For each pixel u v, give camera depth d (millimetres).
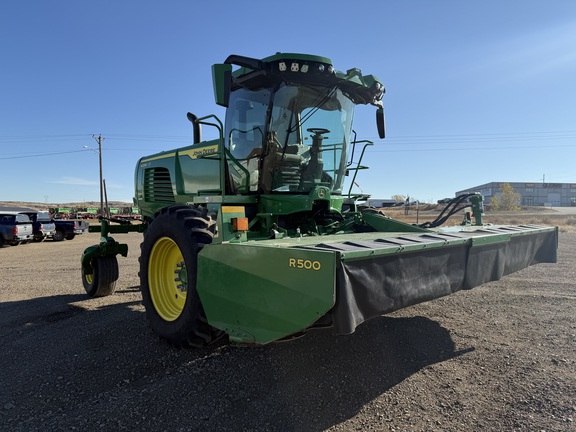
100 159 38125
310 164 5023
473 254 3898
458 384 3285
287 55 4340
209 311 3535
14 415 2979
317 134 5031
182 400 3111
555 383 3225
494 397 3066
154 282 4641
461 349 4012
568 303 5641
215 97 3840
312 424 2777
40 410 3041
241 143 4973
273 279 2967
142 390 3283
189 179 5965
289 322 2863
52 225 23375
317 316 2684
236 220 3533
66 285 8117
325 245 2957
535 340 4199
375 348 4004
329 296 2605
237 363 3727
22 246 20141
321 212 4984
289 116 4742
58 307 6133
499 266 4254
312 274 2713
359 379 3396
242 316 3219
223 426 2768
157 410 2979
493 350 3947
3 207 25453
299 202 4508
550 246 5359
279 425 2770
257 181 4801
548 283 7039
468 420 2775
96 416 2922
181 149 6180
